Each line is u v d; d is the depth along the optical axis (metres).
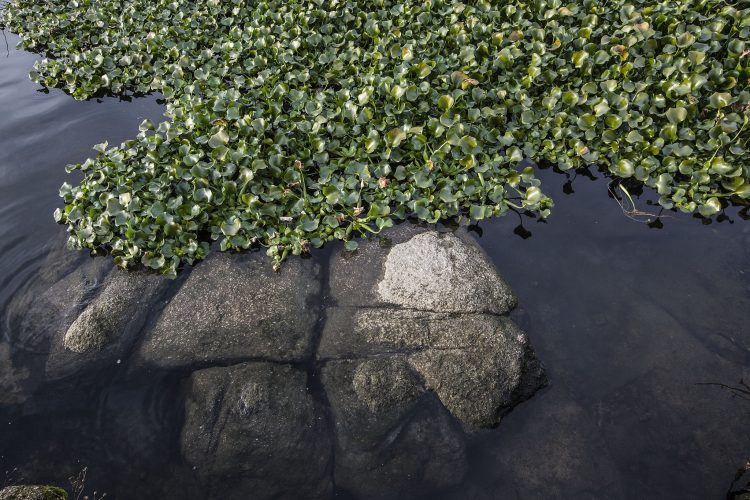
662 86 6.57
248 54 8.29
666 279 5.55
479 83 7.16
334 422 4.56
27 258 6.05
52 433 4.52
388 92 6.73
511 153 6.38
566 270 5.73
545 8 7.99
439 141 6.54
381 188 6.19
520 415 4.69
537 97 6.96
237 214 5.96
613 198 6.43
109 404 4.70
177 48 8.75
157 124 8.08
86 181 6.45
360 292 5.36
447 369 4.70
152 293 5.50
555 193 6.53
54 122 8.28
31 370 4.96
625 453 4.41
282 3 9.17
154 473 4.31
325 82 7.76
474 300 5.08
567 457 4.39
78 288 5.60
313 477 4.30
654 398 4.69
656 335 5.11
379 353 4.87
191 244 5.77
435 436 4.46
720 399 4.56
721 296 5.33
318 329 5.16
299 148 6.48
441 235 5.71
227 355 4.89
